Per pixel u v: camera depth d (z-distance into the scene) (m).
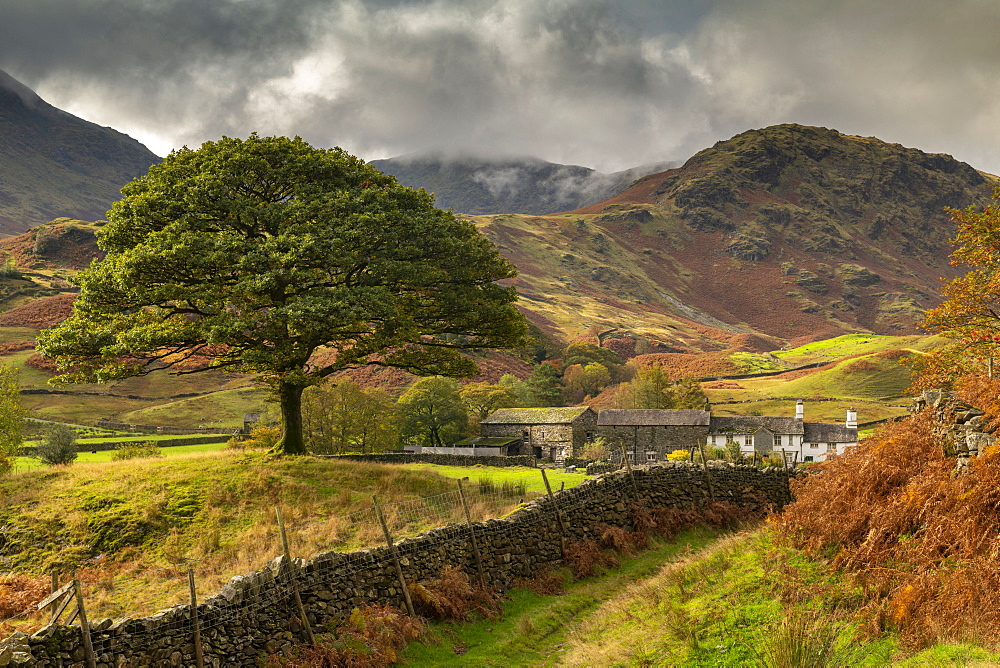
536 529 24.67
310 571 17.56
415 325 36.28
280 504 29.33
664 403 132.00
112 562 24.95
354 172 39.25
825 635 13.46
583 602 21.84
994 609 12.36
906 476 17.30
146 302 34.97
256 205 36.28
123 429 101.25
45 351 34.06
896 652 12.80
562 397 156.12
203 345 36.81
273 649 15.99
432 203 40.56
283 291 34.81
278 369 35.06
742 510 31.02
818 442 100.69
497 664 17.56
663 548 27.39
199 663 14.54
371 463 35.75
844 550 16.94
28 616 18.05
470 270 38.03
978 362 26.17
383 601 18.88
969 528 14.09
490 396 122.06
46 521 27.80
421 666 17.30
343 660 16.38
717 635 15.64
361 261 35.66
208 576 21.61
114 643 13.63
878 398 148.88
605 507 27.64
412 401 100.06
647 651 15.94
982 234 28.16
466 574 21.44
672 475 30.44
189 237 33.09
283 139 38.53
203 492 30.27
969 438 15.86
